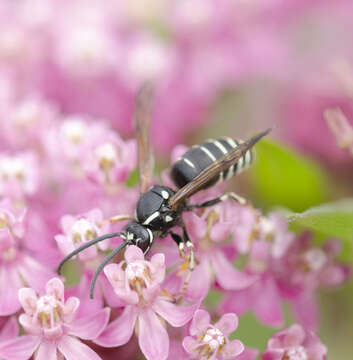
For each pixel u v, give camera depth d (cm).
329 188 18
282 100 20
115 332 16
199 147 17
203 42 20
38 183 17
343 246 17
